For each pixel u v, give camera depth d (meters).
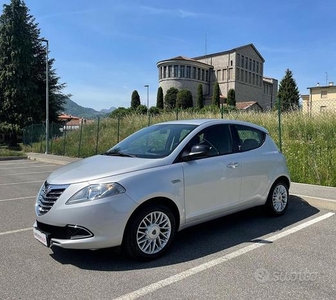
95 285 3.41
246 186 5.11
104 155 4.88
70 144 21.61
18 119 30.84
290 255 4.13
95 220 3.64
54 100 36.16
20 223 5.76
